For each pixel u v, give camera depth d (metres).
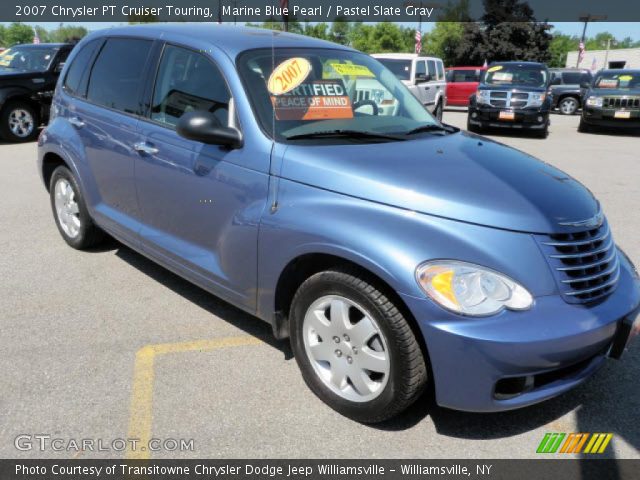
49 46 11.79
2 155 9.54
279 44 3.54
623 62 44.50
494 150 3.29
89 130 4.26
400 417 2.81
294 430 2.70
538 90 13.66
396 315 2.45
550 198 2.68
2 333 3.50
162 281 4.32
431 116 3.90
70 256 4.79
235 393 2.96
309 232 2.66
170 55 3.67
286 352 3.37
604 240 2.74
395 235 2.46
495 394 2.41
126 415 2.77
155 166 3.61
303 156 2.85
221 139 3.03
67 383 3.01
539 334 2.32
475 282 2.34
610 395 3.02
